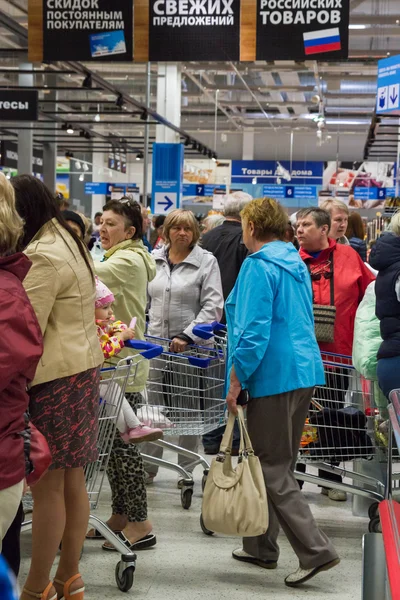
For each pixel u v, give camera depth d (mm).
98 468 3514
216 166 34969
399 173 18344
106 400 3459
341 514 4750
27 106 10781
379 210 35188
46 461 2438
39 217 2924
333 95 26953
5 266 2154
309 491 5293
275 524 3781
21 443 2203
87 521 3168
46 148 24484
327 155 35750
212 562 3865
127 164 38469
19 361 2070
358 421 4238
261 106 29547
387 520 2166
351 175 35094
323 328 4797
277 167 34438
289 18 7730
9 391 2145
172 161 17078
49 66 17438
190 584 3568
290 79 24188
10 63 17062
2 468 2127
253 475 3434
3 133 21453
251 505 3385
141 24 7875
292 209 34250
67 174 36219
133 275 4004
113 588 3484
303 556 3521
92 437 3025
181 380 4496
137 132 31391
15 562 2729
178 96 21500
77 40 7934
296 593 3496
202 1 7836
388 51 20891
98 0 7902
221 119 32625
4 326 2051
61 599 3166
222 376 4508
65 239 2939
